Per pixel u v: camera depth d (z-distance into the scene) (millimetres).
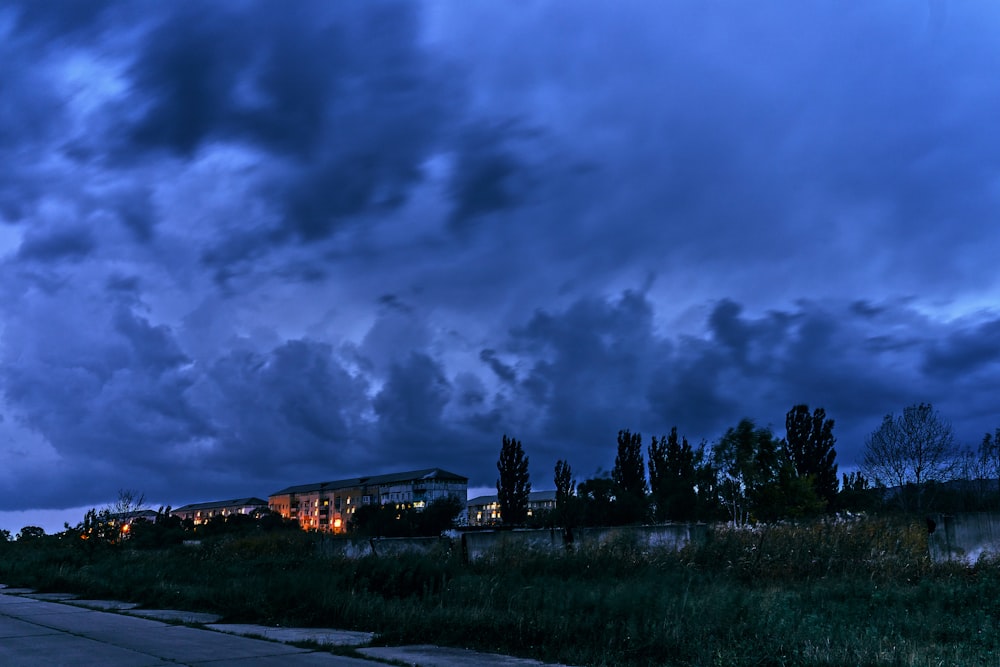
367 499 160375
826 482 53156
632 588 12383
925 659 8328
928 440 35750
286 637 11922
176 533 37031
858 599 12914
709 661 8859
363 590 14969
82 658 10039
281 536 30062
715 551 17734
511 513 85750
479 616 11703
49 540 36938
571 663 9570
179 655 10234
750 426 36344
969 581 15062
